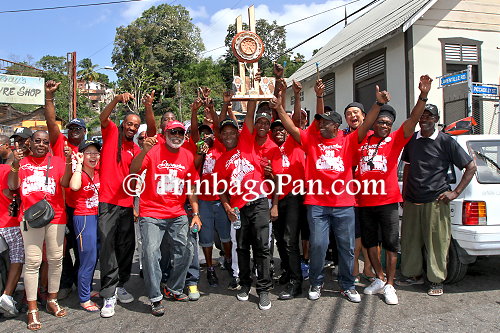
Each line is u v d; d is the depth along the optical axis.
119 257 4.20
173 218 4.01
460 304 3.91
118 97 3.94
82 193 3.97
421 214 4.25
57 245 3.85
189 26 47.81
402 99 11.45
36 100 19.12
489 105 11.19
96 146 4.11
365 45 11.91
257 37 4.38
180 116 33.06
